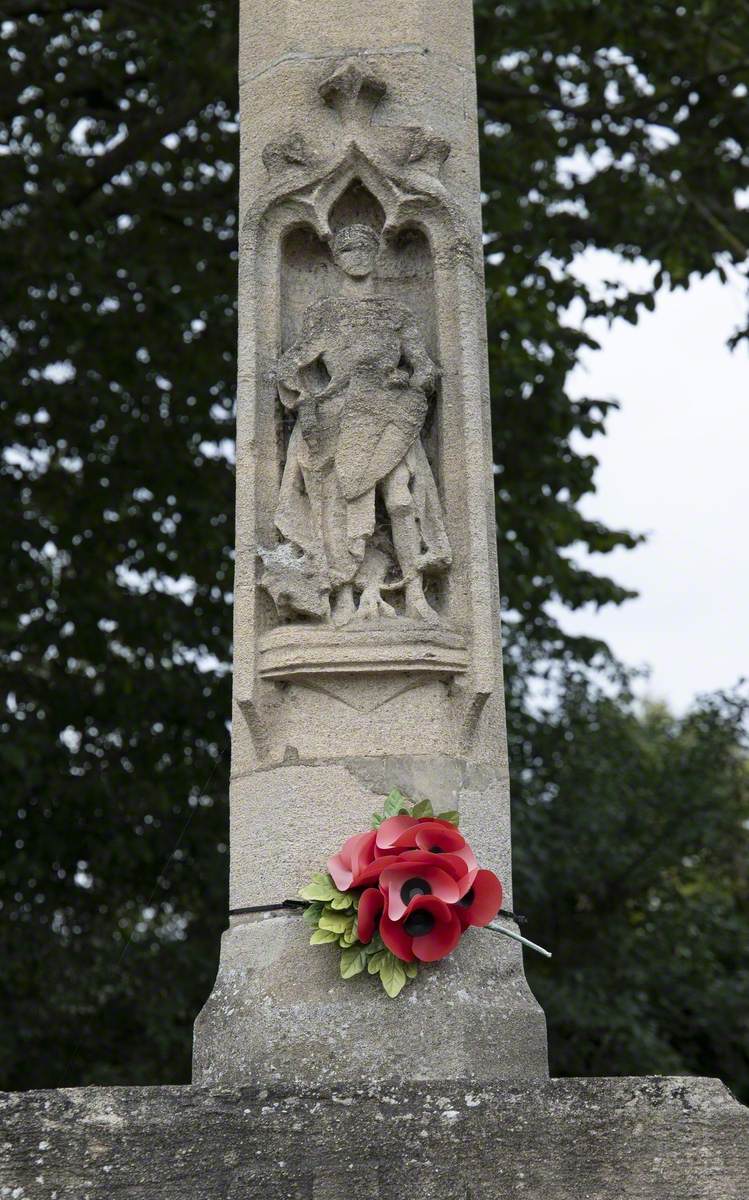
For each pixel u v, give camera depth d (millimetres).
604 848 14820
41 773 10781
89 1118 3861
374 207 5234
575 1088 3965
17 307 10570
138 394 11078
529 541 11453
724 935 15852
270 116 5320
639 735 17875
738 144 10852
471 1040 4297
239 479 4945
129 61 10828
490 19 10391
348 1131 3912
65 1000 11352
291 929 4504
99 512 11039
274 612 4848
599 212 11031
